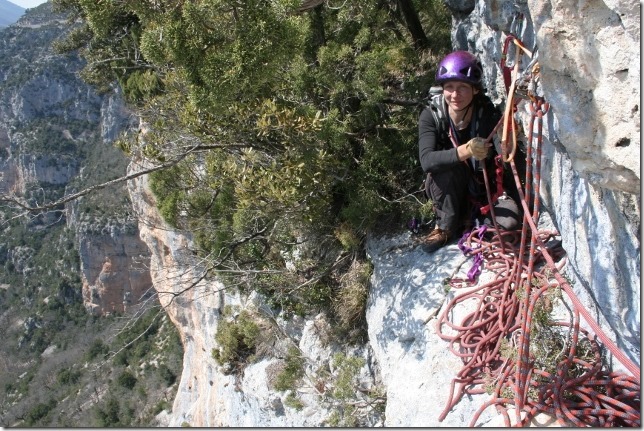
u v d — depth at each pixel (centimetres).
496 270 429
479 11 447
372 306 586
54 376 4869
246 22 468
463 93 396
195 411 1791
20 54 6788
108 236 4688
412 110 699
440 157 409
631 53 230
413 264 543
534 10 268
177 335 3888
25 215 578
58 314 5472
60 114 6538
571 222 340
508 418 308
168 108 691
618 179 255
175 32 475
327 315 782
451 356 405
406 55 746
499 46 416
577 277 354
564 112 274
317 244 806
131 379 3981
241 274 880
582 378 307
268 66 493
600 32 239
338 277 756
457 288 449
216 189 741
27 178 6525
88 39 2147
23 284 5950
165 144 681
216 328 1516
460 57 392
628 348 304
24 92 6444
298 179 581
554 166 362
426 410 391
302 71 640
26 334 5512
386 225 653
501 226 431
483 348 380
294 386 773
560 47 261
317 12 732
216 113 543
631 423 283
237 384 1090
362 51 706
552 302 353
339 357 641
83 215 4838
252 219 780
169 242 1728
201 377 1800
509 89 319
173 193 803
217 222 844
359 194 648
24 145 6356
